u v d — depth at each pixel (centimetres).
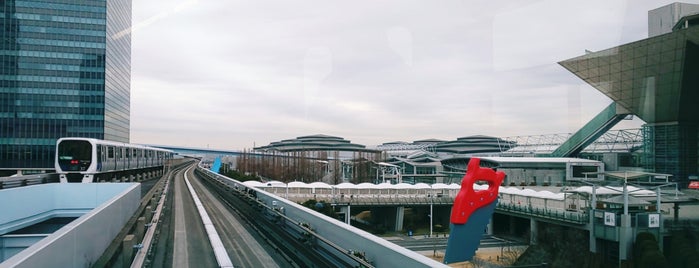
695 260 701
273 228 984
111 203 823
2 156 4403
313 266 698
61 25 4488
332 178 3509
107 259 699
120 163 2797
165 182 2658
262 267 742
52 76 4500
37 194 1384
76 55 4534
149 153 3869
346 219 1761
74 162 2219
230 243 929
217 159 5369
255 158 4559
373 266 517
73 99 4550
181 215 1360
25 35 4412
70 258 527
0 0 4306
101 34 4575
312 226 761
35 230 1371
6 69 4381
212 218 1288
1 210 1194
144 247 828
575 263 872
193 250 863
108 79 4706
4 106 4391
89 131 4588
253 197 1313
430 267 405
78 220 601
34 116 4475
